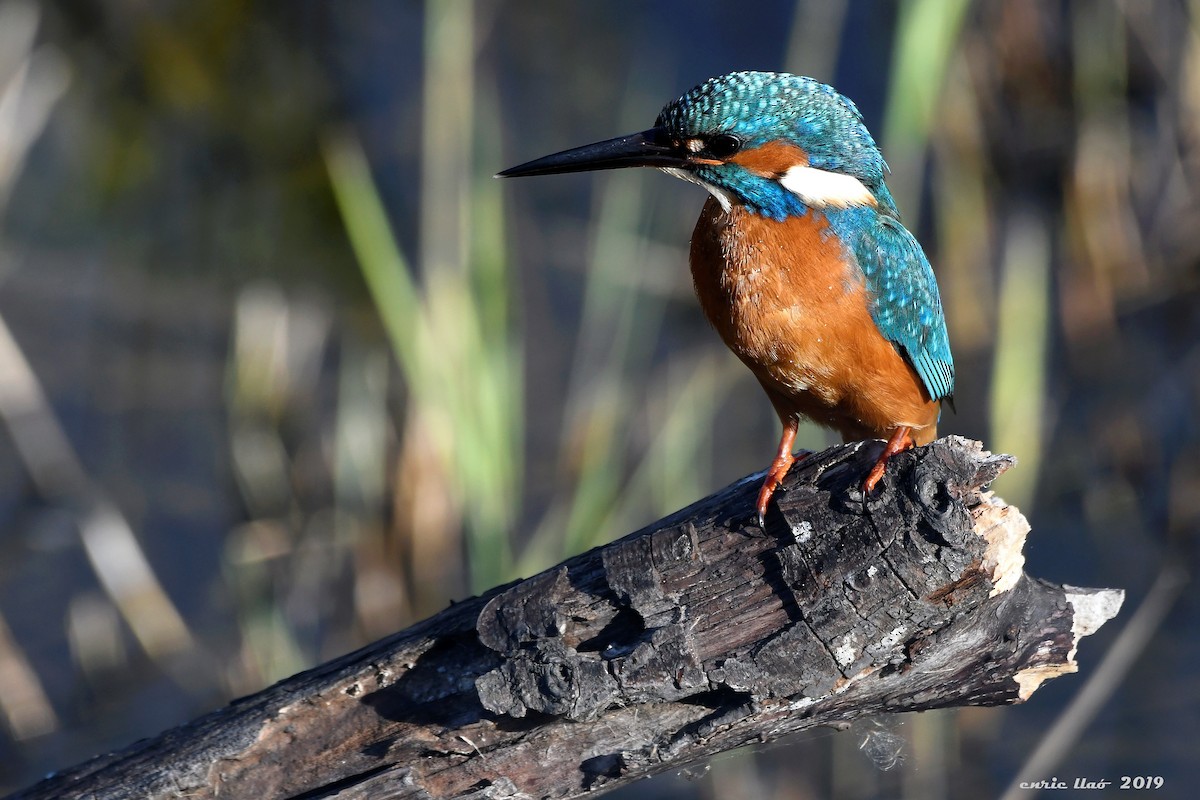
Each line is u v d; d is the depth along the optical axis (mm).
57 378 14391
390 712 5867
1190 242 13531
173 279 14602
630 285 14141
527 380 14188
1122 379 13422
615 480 12875
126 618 12406
